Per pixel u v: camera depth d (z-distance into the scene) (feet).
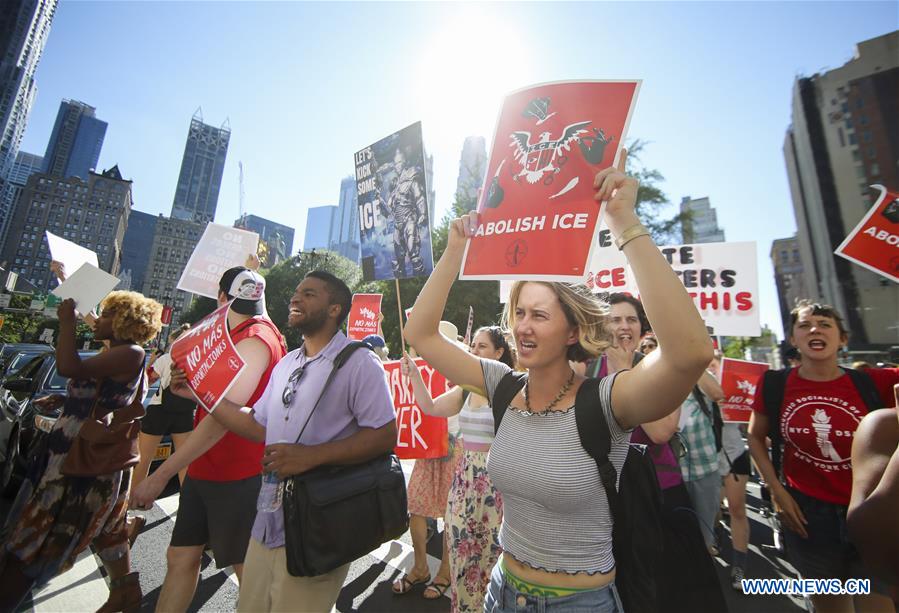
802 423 8.09
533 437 4.95
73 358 8.53
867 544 3.51
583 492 4.61
